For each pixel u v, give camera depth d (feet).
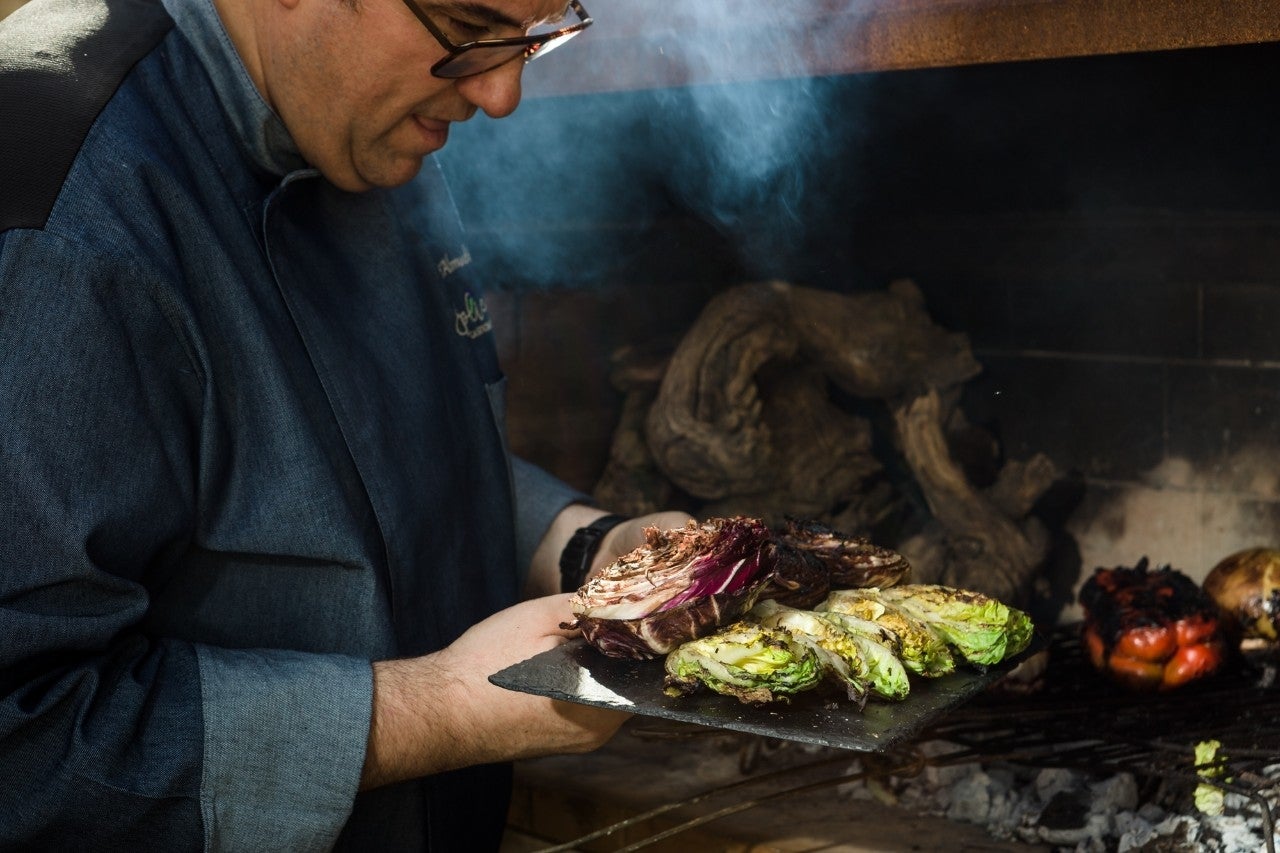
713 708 3.46
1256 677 5.65
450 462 4.67
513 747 3.97
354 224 4.54
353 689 3.74
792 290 7.41
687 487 7.68
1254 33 4.06
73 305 3.42
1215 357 6.74
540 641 3.96
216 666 3.70
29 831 3.42
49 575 3.37
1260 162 5.65
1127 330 7.01
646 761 5.92
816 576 4.07
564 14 3.96
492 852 5.08
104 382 3.47
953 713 5.39
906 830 5.13
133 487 3.53
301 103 3.92
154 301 3.61
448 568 4.60
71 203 3.50
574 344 8.24
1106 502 7.34
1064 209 6.65
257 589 4.02
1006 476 7.28
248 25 3.98
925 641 3.82
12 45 3.80
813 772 5.69
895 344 7.29
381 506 4.23
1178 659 5.37
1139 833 4.76
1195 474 6.97
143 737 3.53
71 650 3.46
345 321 4.37
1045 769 5.34
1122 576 5.78
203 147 4.02
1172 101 5.46
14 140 3.55
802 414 7.76
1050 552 7.29
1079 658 6.17
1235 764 4.87
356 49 3.70
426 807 4.44
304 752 3.65
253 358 3.90
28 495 3.35
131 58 3.90
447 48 3.67
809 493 7.66
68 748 3.41
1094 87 5.49
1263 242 6.34
